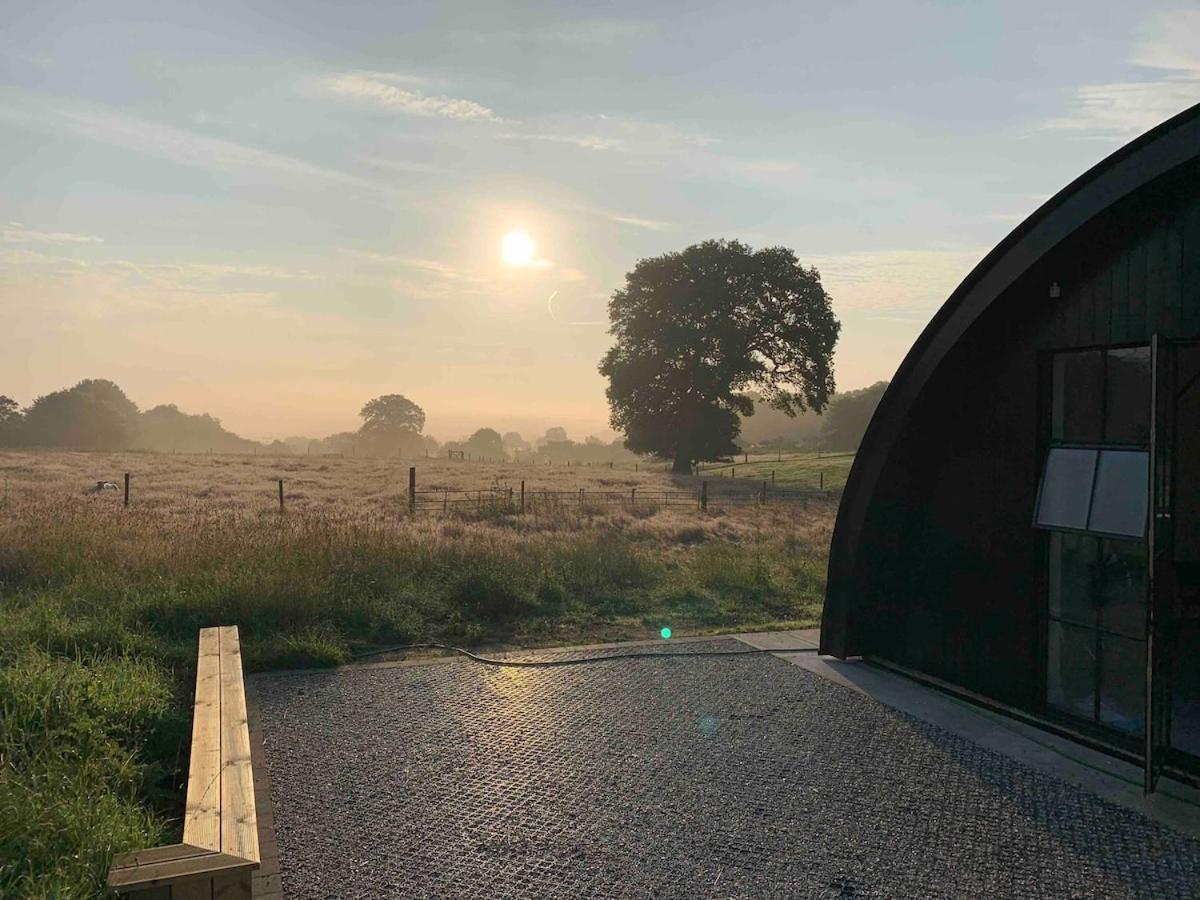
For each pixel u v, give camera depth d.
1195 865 4.02
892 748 5.59
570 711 6.33
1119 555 5.91
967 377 6.86
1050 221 5.88
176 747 5.32
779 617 10.19
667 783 4.95
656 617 9.97
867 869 3.95
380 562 10.54
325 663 7.67
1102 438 5.95
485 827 4.35
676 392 53.38
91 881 3.37
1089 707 6.10
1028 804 4.71
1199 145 4.93
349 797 4.72
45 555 10.12
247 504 22.78
